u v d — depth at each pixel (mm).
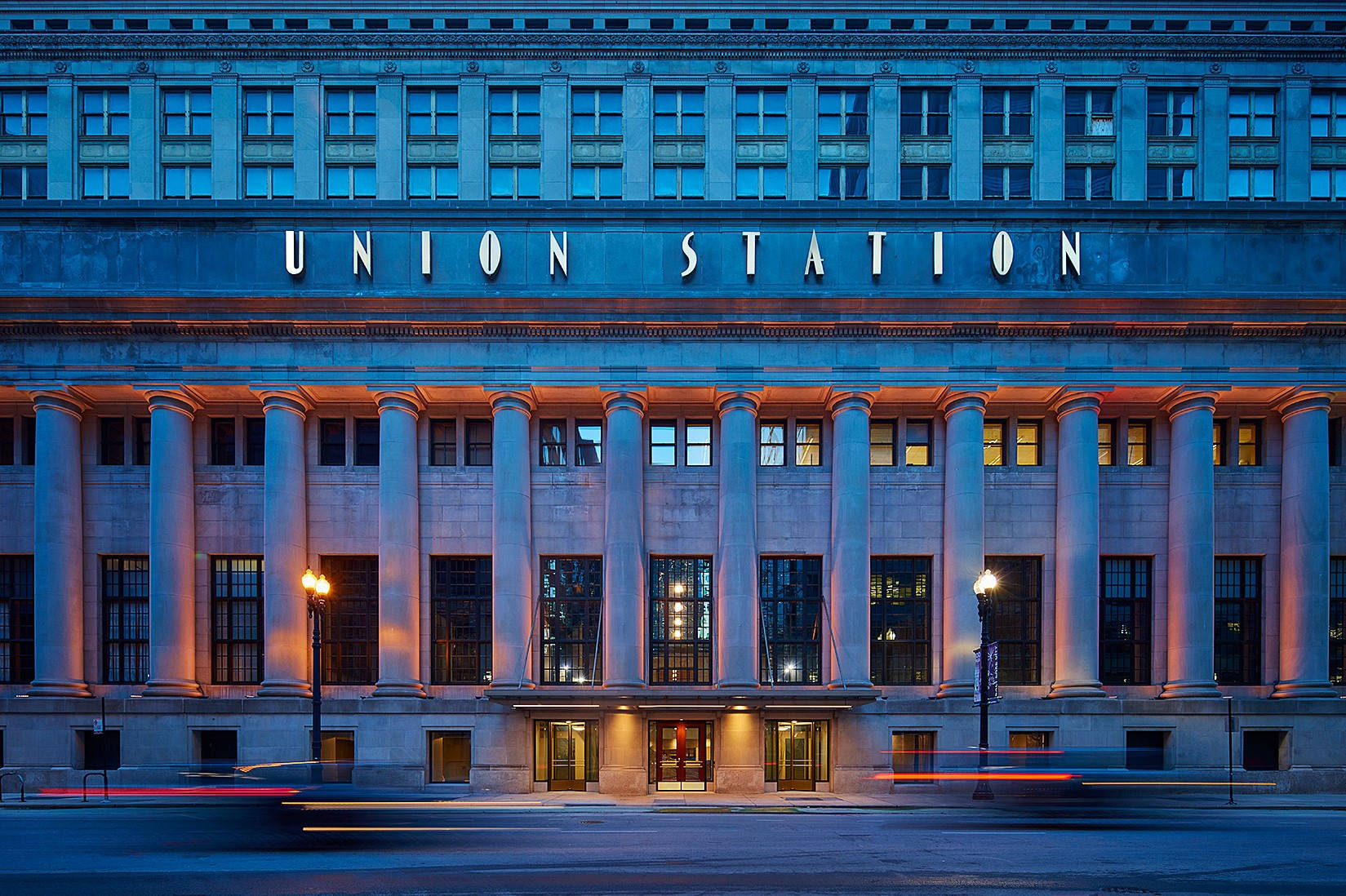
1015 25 38406
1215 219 32906
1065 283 32594
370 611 33906
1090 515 32500
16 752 31234
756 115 38125
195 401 33844
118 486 34344
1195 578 32344
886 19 38562
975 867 15695
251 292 32125
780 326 32594
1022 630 33875
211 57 37938
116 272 32688
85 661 33688
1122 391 33094
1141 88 38000
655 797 29750
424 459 34656
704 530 34344
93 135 38031
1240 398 33969
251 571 34312
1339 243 32844
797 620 34125
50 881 14586
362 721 31531
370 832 20141
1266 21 38469
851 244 33000
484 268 32688
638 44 37906
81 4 38250
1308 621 32250
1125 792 28672
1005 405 34812
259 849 17641
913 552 34219
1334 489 34781
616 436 32812
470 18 38438
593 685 32469
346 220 32906
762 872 15172
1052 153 37750
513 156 37844
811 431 35312
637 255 33000
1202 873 15328
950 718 31688
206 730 31578
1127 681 33938
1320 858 16906
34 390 32312
